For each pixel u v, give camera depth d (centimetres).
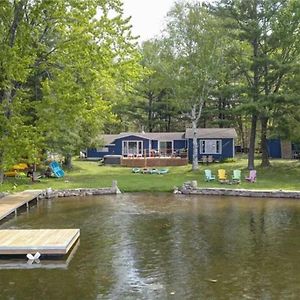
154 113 5712
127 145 4409
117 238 1245
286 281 862
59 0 1789
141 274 911
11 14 1797
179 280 872
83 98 1806
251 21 2728
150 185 2416
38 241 1084
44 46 1839
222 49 3030
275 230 1346
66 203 1930
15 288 827
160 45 3262
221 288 824
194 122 3269
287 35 2655
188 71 3192
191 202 1945
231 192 2155
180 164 3697
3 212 1481
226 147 3888
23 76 1697
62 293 800
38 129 1789
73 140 2822
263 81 2872
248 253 1074
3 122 1716
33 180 2552
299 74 2598
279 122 2697
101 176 2912
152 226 1414
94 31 1870
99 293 800
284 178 2628
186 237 1255
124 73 1953
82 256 1052
